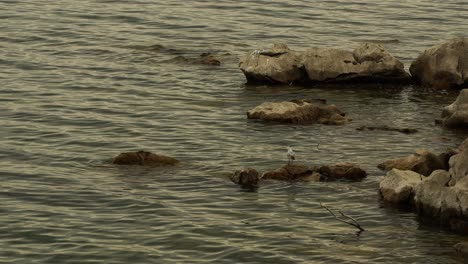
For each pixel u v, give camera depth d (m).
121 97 50.00
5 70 53.97
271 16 67.38
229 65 56.06
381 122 46.81
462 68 52.25
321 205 37.00
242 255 33.25
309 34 63.41
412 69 53.09
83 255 33.22
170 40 60.84
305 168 39.53
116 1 69.38
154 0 70.12
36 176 39.50
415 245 34.00
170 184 38.75
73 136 44.28
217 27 64.06
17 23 62.97
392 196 37.00
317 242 34.16
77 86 51.62
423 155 39.78
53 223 35.44
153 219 35.78
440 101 50.41
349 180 39.22
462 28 66.19
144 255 33.22
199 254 33.34
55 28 62.28
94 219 35.78
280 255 33.25
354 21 66.94
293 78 52.62
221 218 35.91
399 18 68.12
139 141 43.78
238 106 48.94
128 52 57.91
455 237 34.53
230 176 39.44
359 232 34.94
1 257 33.03
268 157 41.78
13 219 35.66
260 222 35.62
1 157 41.53
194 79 53.28
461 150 39.03
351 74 52.59
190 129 45.41
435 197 35.69
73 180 39.06
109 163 40.91
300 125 45.88
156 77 53.47
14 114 47.03
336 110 47.34
